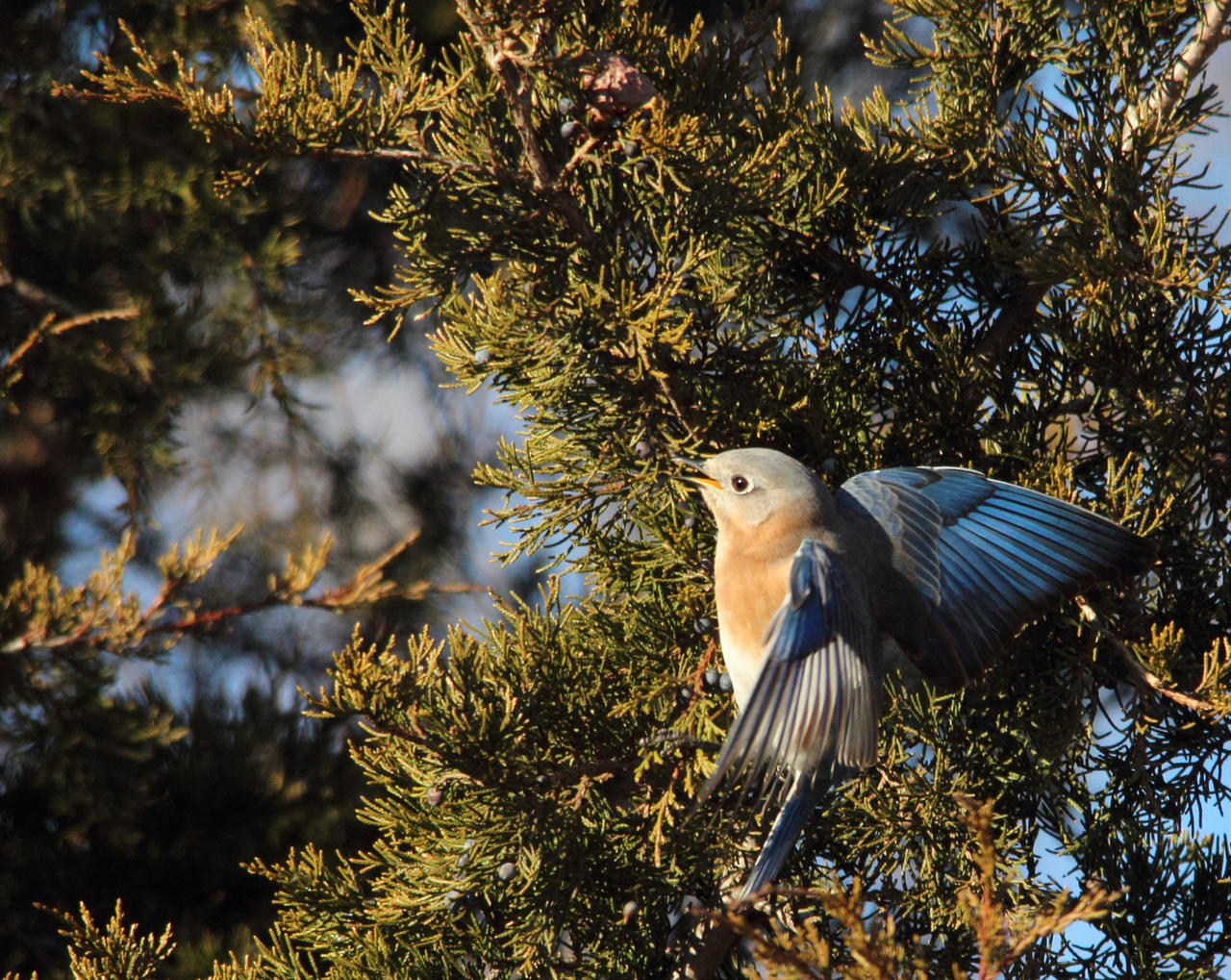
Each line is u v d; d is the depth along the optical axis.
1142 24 10.19
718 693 9.16
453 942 8.90
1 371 14.73
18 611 13.24
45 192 15.87
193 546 12.97
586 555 9.71
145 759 14.80
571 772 8.70
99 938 8.52
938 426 10.04
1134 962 8.88
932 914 8.88
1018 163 10.02
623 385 9.36
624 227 9.58
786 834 7.59
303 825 15.88
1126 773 9.40
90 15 15.51
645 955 8.98
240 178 8.90
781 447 9.88
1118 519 9.34
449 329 9.42
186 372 15.93
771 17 10.05
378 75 9.36
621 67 8.99
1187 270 9.20
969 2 10.37
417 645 8.21
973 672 8.66
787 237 10.25
